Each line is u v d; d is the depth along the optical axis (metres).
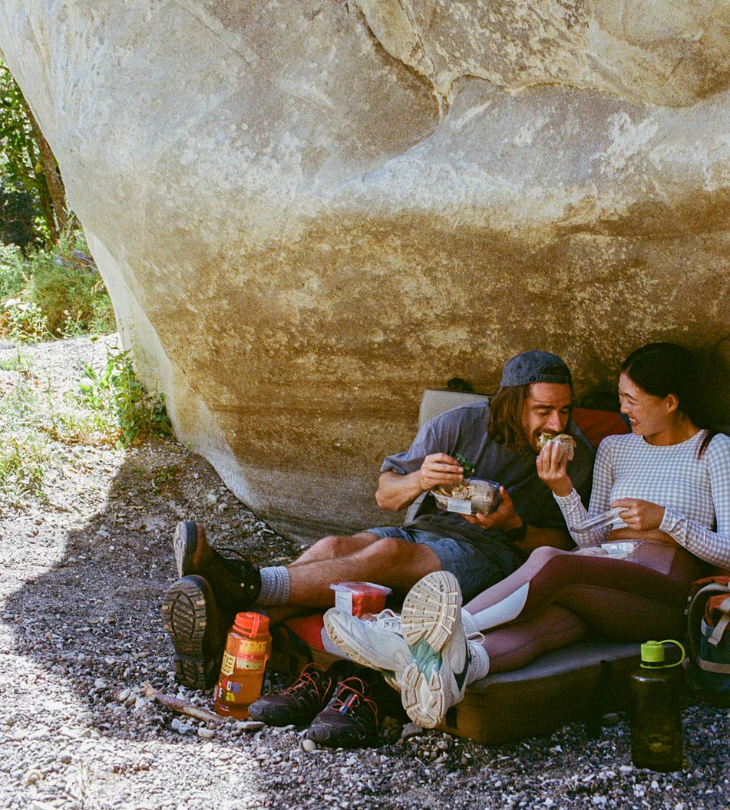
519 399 3.14
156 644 3.23
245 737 2.58
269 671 3.11
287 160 3.68
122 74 3.99
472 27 3.21
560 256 3.31
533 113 3.21
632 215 3.08
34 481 4.79
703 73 2.85
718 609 2.73
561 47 3.05
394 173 3.48
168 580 4.12
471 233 3.40
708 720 2.67
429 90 3.46
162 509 4.87
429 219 3.44
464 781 2.34
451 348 3.84
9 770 2.21
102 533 4.52
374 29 3.47
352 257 3.72
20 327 7.93
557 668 2.59
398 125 3.51
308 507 4.66
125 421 5.48
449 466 3.05
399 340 3.91
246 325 4.20
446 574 2.32
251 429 4.73
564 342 3.61
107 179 4.11
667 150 2.96
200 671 2.82
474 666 2.44
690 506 3.10
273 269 3.91
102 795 2.14
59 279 8.45
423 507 3.41
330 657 2.84
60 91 4.21
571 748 2.53
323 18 3.57
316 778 2.33
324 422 4.45
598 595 2.74
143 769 2.31
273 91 3.71
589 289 3.38
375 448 4.37
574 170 3.13
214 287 4.14
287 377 4.32
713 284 3.13
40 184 13.01
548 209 3.20
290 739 2.56
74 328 7.86
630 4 2.84
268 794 2.24
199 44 3.83
